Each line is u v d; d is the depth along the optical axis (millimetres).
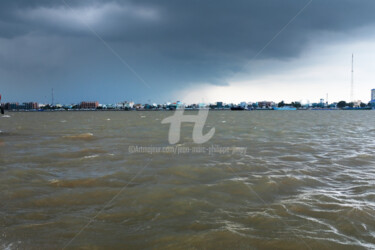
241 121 54750
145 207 8133
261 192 9367
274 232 6586
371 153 16094
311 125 41438
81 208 8086
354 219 7234
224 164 13391
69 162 13750
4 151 16750
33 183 10312
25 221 7238
